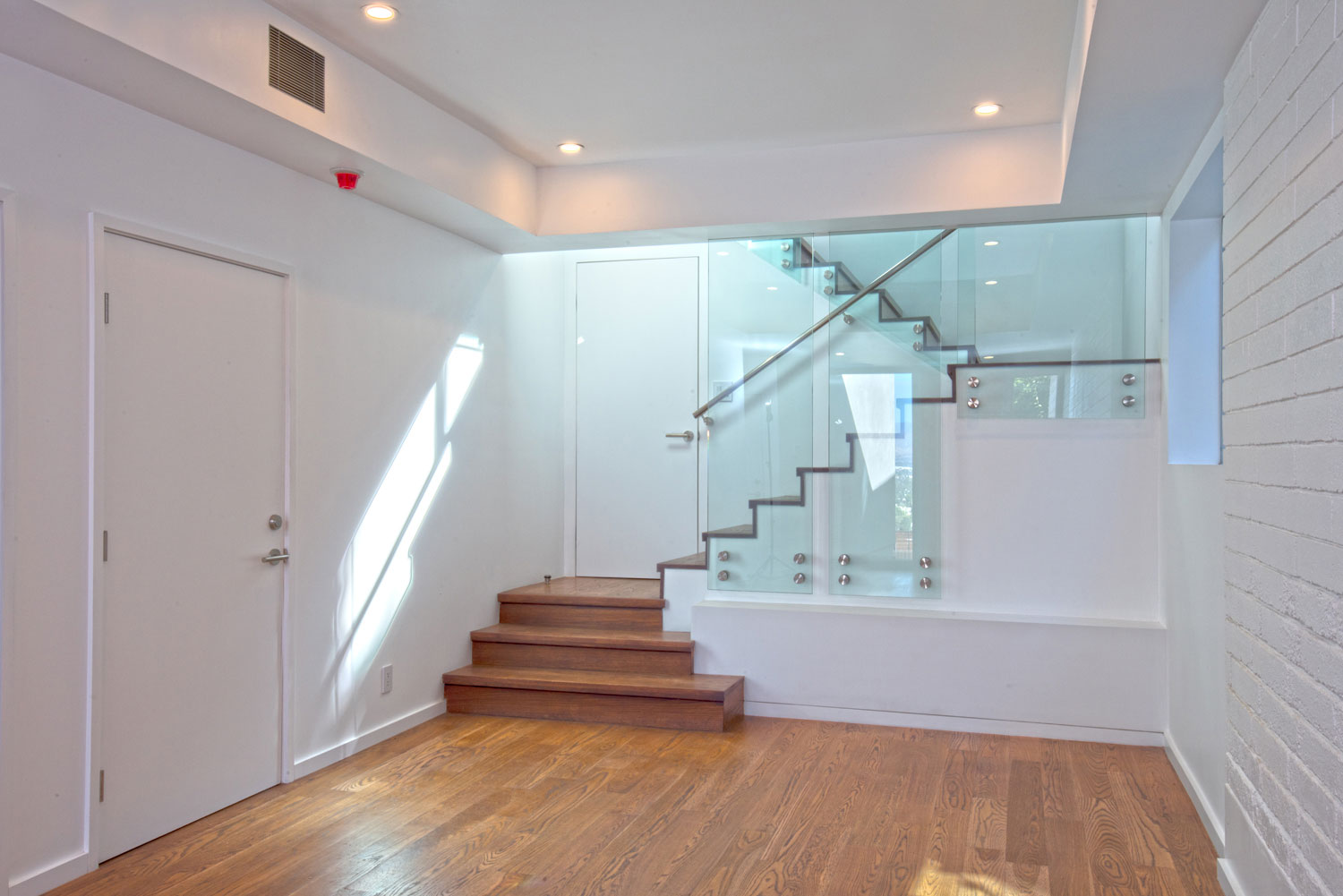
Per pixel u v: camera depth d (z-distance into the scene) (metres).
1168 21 2.50
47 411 2.90
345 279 4.24
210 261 3.52
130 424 3.19
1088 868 3.11
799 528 5.18
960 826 3.48
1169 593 4.40
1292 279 2.22
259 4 3.19
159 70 2.89
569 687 4.92
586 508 6.56
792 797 3.80
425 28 3.44
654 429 6.46
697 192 4.94
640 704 4.84
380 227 4.49
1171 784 3.94
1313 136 2.04
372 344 4.44
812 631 4.99
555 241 5.30
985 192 4.55
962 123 4.44
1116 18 2.48
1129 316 4.73
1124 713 4.56
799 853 3.24
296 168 3.91
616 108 4.25
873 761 4.27
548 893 2.94
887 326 5.05
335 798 3.75
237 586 3.67
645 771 4.11
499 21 3.38
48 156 2.91
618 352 6.53
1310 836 2.12
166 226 3.32
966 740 4.60
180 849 3.24
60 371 2.95
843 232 5.09
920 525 5.00
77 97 3.00
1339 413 1.91
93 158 3.05
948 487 4.96
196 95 3.09
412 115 4.03
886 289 5.05
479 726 4.83
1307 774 2.14
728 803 3.72
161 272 3.32
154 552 3.29
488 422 5.55
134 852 3.20
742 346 5.26
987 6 3.25
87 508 3.03
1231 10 2.44
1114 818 3.56
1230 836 2.91
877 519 5.05
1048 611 4.82
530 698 4.98
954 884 3.00
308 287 4.02
